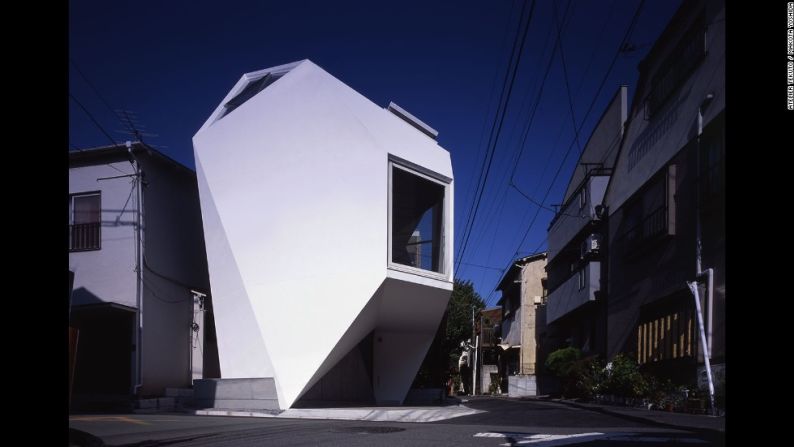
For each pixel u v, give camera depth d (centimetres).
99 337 1587
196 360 1753
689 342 1313
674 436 741
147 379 1551
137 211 1591
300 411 1270
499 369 4156
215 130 1585
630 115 1836
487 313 5153
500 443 718
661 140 1558
